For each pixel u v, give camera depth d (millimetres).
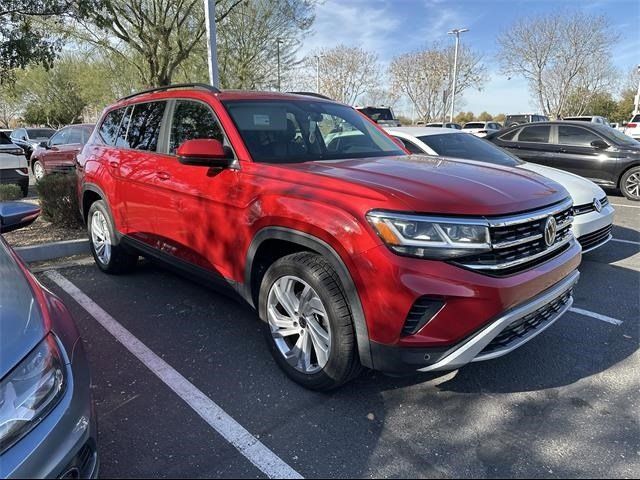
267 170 3148
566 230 3215
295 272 2885
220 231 3412
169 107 4168
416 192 2598
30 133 20734
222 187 3354
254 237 3127
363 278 2529
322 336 2838
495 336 2523
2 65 9555
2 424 1746
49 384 1905
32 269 5410
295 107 3986
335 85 45000
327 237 2672
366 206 2561
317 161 3379
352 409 2842
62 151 11680
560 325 4004
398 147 4199
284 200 2906
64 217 6793
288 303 3016
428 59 47500
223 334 3791
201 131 3729
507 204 2658
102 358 3441
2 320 1987
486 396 2980
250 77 21797
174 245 3930
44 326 2078
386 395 2982
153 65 16719
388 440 2582
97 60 19812
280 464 2412
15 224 3119
